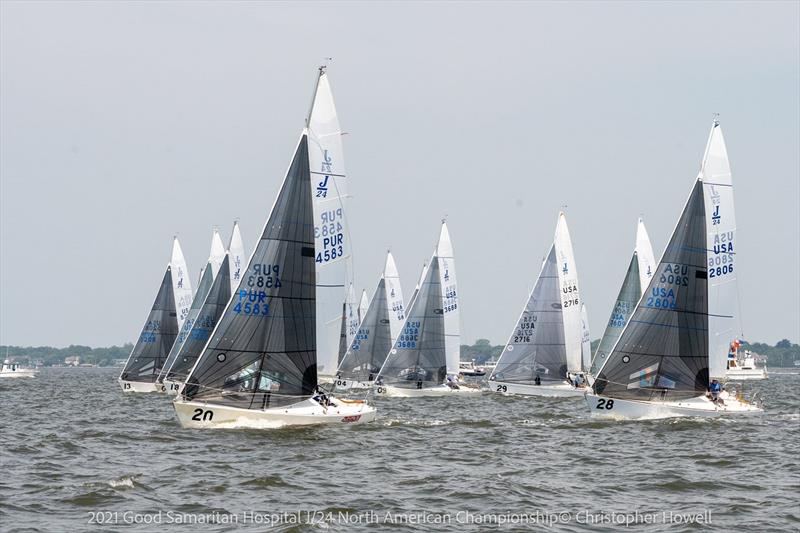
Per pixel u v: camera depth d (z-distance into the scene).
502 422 198.62
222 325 165.62
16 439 159.25
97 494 107.81
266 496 109.69
